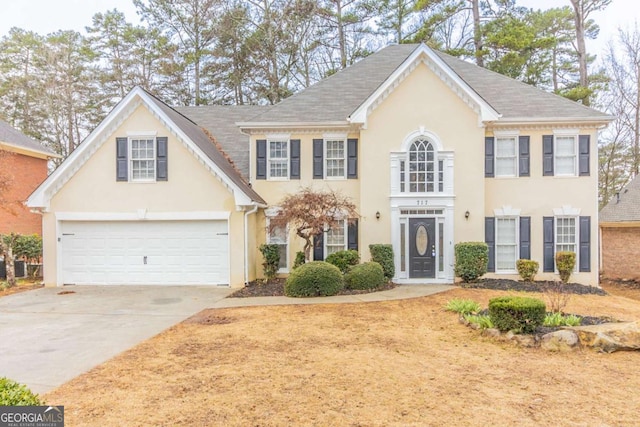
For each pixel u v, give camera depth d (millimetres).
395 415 5070
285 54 30234
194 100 31812
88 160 16031
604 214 22078
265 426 4793
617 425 4875
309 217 14180
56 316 10977
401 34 28984
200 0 30906
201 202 15727
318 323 9844
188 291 14602
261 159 17328
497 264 16641
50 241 16031
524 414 5137
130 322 10242
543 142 16469
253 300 12828
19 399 3861
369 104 15922
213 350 7824
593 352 7637
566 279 15797
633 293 17547
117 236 16094
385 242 16141
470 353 7609
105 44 33562
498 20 25391
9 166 18344
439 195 15852
